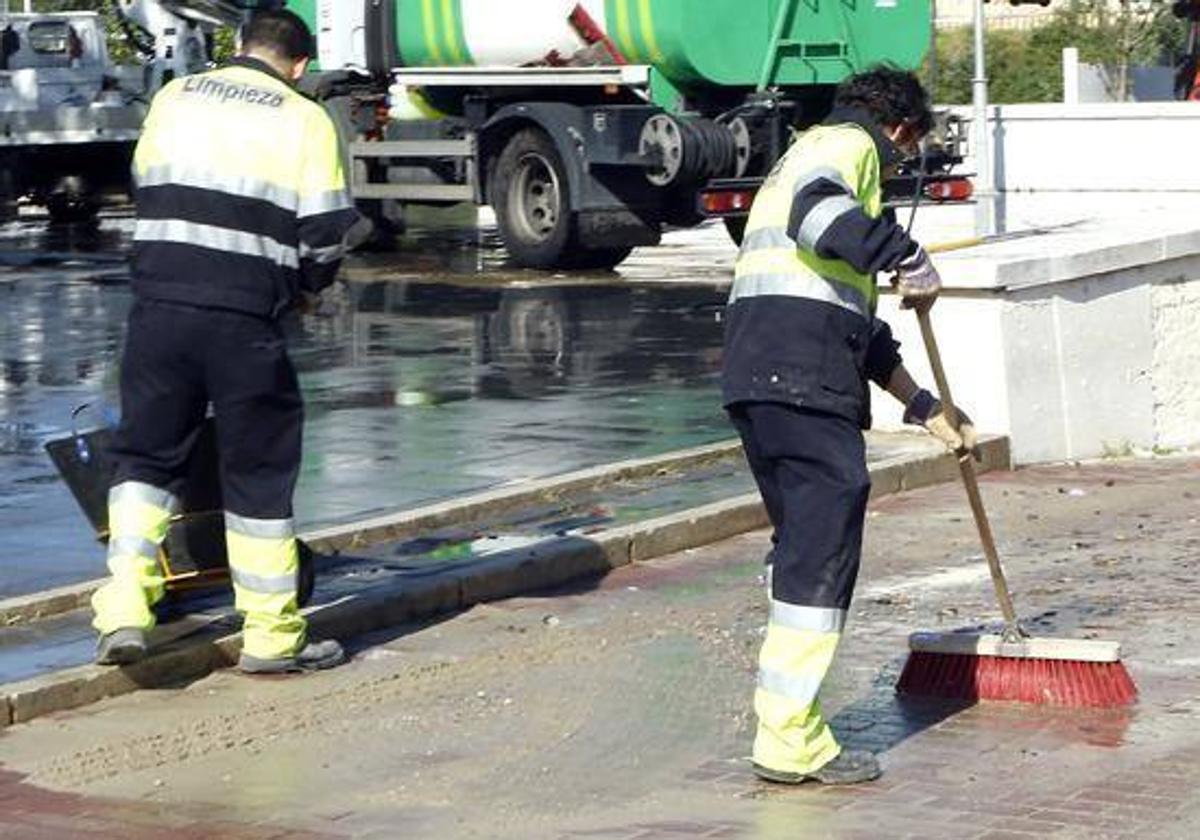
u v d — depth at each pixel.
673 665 15.55
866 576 18.42
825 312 12.88
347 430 23.92
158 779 13.10
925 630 16.48
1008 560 19.00
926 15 41.66
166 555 15.87
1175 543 19.69
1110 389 24.75
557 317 34.25
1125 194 46.53
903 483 22.00
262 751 13.64
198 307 14.75
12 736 13.95
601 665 15.57
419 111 44.94
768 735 12.89
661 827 12.09
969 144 45.56
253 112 14.93
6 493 21.09
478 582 17.38
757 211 13.23
